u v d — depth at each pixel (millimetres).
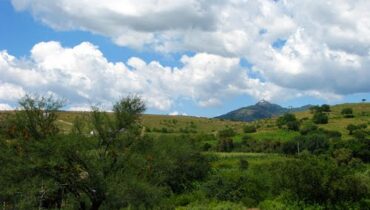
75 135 31172
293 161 45406
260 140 119312
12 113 33188
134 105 32875
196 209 42750
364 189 42625
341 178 42469
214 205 45281
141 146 33656
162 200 33438
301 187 43469
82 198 31562
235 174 53844
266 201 45562
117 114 32531
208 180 56750
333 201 42750
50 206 32062
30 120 32625
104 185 30078
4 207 30562
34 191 29781
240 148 115812
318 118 153625
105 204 31375
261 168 59344
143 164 32781
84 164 30250
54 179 30578
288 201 44000
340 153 86500
